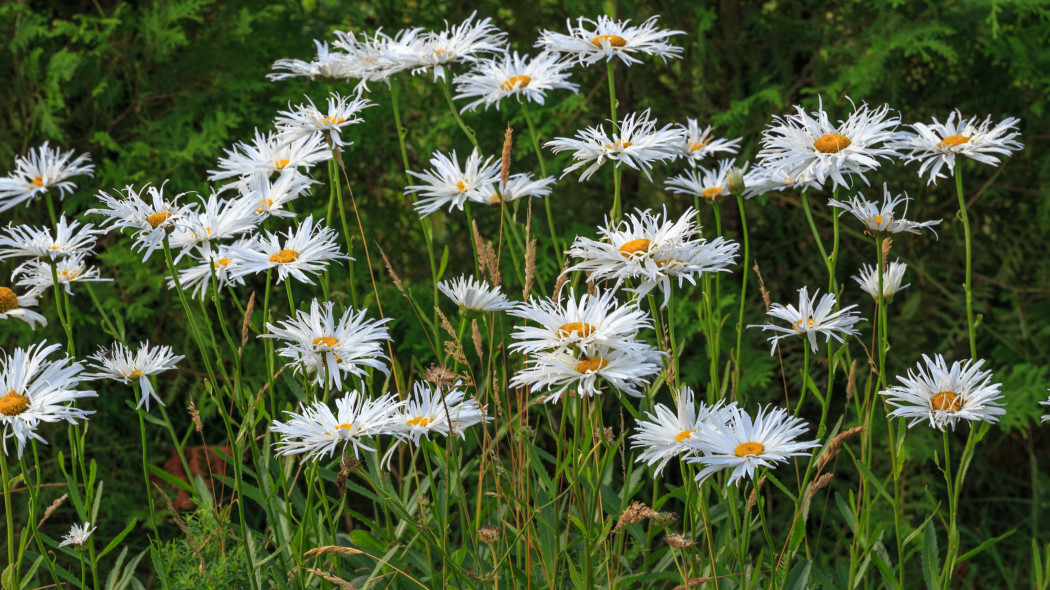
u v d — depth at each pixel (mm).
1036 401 2613
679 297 2646
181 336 2590
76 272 2066
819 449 2082
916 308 2773
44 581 2475
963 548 2818
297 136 2074
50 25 2744
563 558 2037
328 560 2066
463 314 1998
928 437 2646
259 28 2727
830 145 1981
